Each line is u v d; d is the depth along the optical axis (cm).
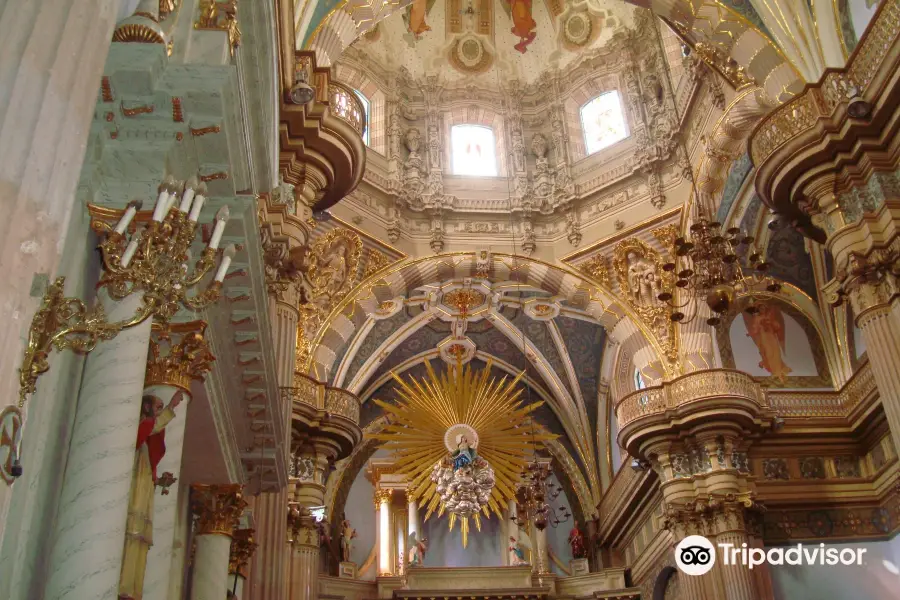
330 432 1642
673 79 1811
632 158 1845
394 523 2322
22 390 361
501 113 2052
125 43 472
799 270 1794
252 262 642
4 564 396
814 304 1814
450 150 2003
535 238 1908
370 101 1961
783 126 1134
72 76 386
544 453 2416
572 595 2183
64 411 474
